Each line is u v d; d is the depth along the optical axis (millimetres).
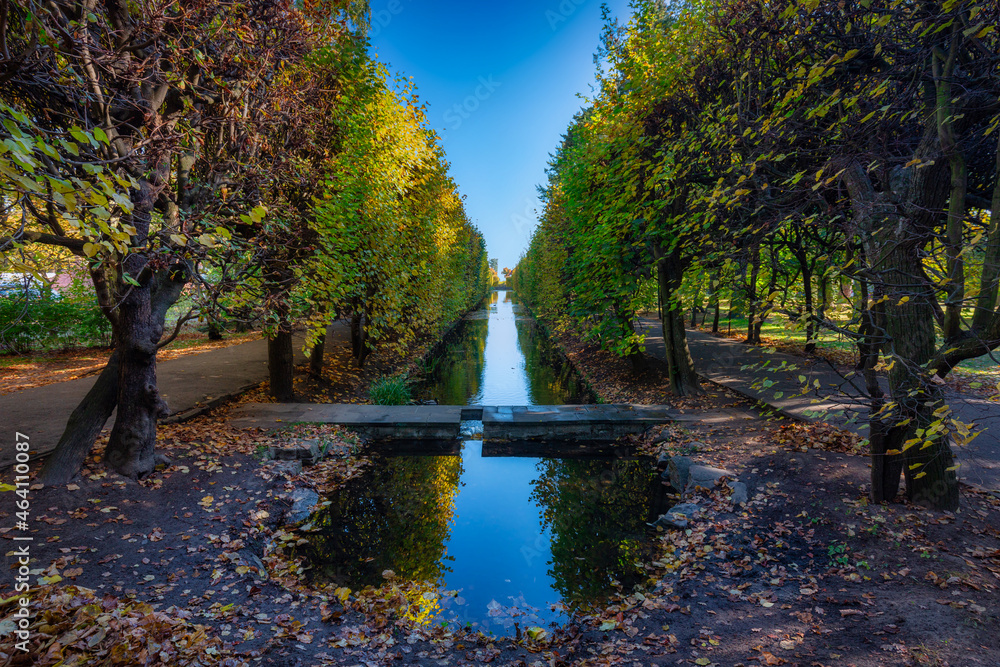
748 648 3354
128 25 5176
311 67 8617
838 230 6121
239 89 6293
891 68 4527
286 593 4367
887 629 3322
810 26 4965
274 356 10664
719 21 6945
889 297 4547
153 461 6160
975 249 3912
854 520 4957
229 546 4938
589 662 3416
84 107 4461
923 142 4473
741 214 6801
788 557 4645
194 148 5812
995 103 3809
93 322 16547
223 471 6664
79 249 4586
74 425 5629
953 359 4090
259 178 6496
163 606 3828
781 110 5152
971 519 4711
